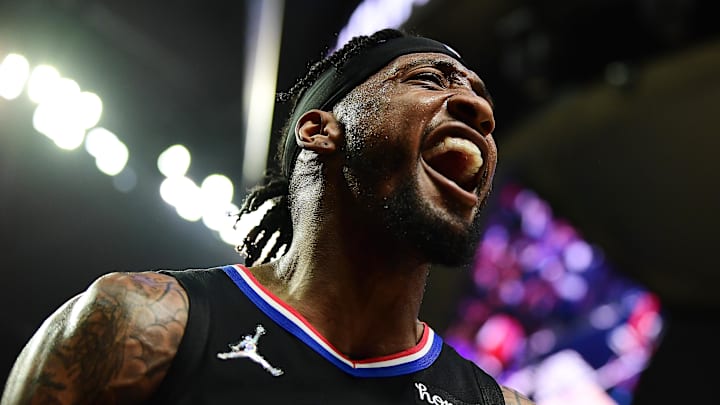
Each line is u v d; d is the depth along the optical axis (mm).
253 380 1473
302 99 2010
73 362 1419
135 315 1451
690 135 6238
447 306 7281
